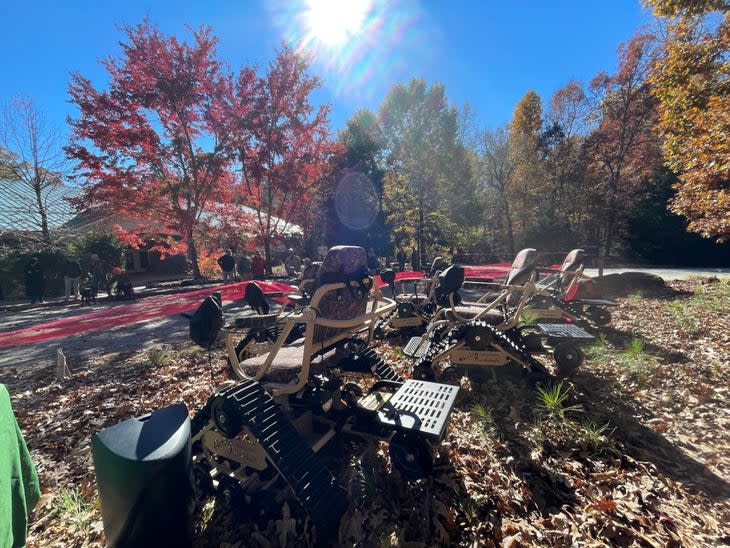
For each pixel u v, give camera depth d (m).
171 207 14.87
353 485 2.41
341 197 22.67
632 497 2.23
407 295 8.02
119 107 12.86
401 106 28.45
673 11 7.64
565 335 4.04
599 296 8.62
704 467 2.52
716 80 7.58
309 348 2.25
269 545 1.99
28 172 16.58
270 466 2.23
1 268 14.90
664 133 9.60
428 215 24.41
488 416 3.12
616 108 23.14
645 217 24.27
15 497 1.66
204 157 14.67
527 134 29.36
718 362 4.32
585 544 1.90
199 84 14.01
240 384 2.13
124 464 1.59
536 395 3.64
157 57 13.14
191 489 1.75
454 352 3.86
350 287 2.53
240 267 16.89
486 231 29.12
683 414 3.23
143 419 1.88
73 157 12.80
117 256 17.83
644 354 4.59
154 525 1.61
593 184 26.03
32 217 17.45
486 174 27.22
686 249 23.39
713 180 7.55
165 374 5.07
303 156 16.95
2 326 8.87
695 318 6.34
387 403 2.46
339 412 2.63
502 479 2.44
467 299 9.49
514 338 4.46
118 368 5.54
